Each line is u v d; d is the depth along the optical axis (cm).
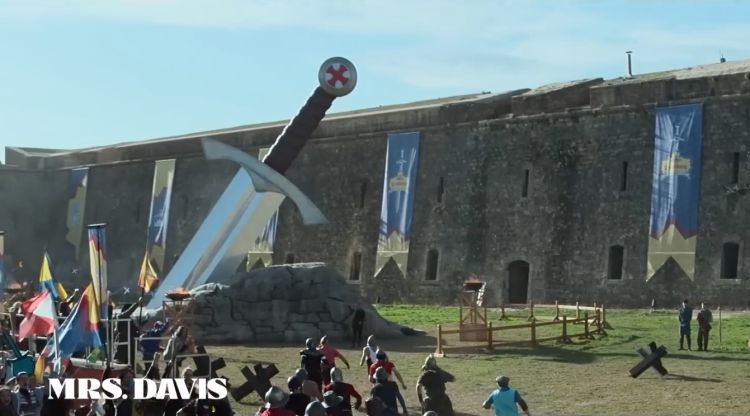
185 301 4238
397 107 8194
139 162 9325
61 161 10075
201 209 8556
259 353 3991
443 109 6888
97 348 2664
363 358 2912
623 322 4869
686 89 5634
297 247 7781
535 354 3716
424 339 4428
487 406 2067
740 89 5416
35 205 10088
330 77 5125
